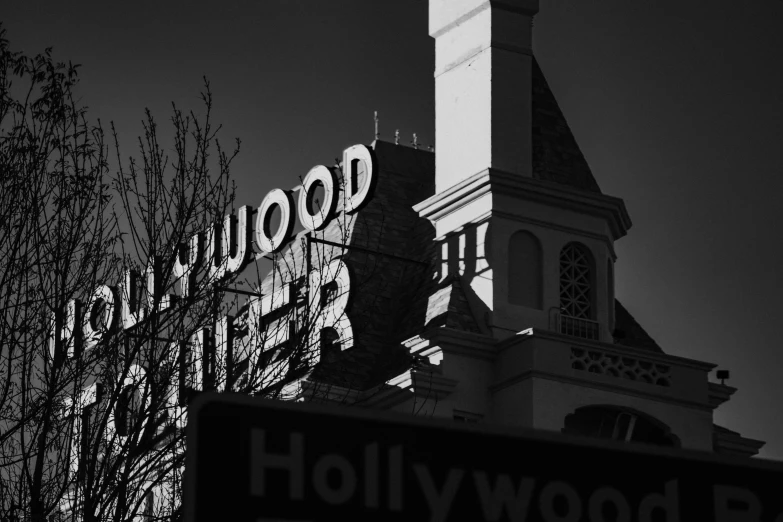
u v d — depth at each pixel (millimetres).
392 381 40344
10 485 25750
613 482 4707
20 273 25312
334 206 43188
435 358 41125
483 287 42562
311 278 39625
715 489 4754
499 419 40688
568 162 45375
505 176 42750
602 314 43344
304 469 4438
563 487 4656
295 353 29562
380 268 46469
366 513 4473
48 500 25078
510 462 4652
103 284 26688
